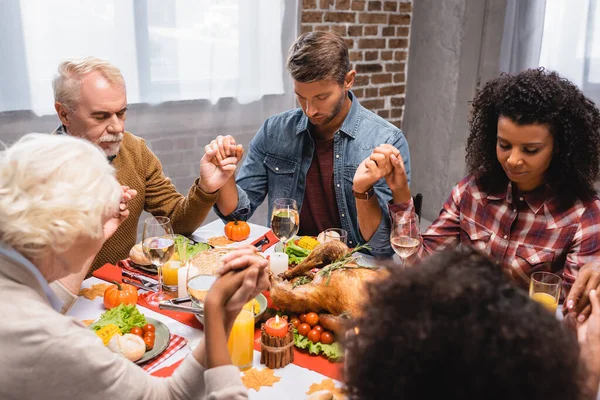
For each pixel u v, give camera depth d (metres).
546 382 0.48
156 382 0.94
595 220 1.56
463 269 0.56
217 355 0.84
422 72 3.90
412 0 3.85
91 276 1.77
